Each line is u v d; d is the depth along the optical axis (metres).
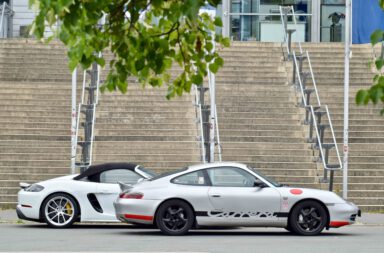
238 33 39.50
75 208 20.98
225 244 17.58
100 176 21.22
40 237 18.77
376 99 7.24
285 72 31.97
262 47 33.12
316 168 27.16
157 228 21.41
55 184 21.08
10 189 25.81
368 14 29.98
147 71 9.45
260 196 19.52
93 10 8.20
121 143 27.47
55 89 30.55
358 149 28.08
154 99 29.67
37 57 32.81
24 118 29.03
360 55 33.09
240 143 27.84
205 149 26.98
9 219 22.92
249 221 19.53
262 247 17.03
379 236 19.69
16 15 39.16
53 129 28.62
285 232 20.77
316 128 26.00
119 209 19.62
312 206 19.67
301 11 39.69
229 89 30.31
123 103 29.38
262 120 29.02
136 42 9.27
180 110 29.25
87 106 27.72
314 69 32.56
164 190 19.44
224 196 19.47
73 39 8.74
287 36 33.56
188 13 7.71
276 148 27.75
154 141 27.80
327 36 39.72
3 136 28.44
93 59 9.13
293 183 26.66
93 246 16.94
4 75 32.38
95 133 28.16
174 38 9.98
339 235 19.94
